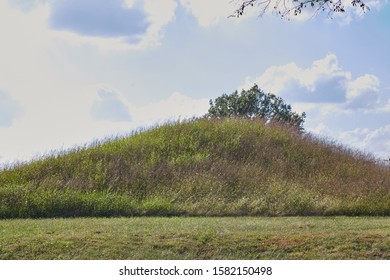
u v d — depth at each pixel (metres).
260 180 22.05
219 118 31.39
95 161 23.62
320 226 14.40
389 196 20.02
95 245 11.77
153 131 28.09
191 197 19.69
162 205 18.55
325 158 26.98
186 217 17.59
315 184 22.05
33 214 17.92
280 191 20.30
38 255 11.30
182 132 27.56
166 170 22.28
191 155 25.00
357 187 21.58
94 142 25.83
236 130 28.69
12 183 20.86
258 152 26.09
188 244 11.88
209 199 19.44
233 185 21.34
